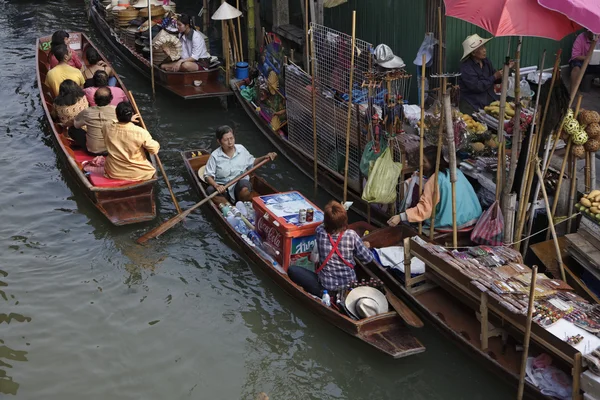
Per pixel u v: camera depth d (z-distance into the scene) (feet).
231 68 42.42
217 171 28.96
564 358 17.95
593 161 23.47
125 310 23.72
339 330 22.49
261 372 21.27
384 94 26.76
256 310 23.76
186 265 26.09
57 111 32.58
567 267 22.27
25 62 47.03
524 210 22.24
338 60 29.19
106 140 27.68
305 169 32.27
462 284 20.54
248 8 42.27
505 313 19.29
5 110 39.45
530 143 21.42
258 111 37.11
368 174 26.04
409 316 21.18
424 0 31.89
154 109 40.40
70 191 31.19
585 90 32.14
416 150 25.86
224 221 27.04
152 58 41.24
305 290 23.31
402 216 24.00
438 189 23.31
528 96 29.37
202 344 22.31
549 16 19.81
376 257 24.08
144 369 21.27
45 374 20.98
